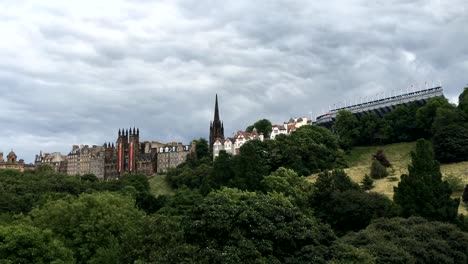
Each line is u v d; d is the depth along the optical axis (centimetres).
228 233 5888
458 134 16888
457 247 7369
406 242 7056
